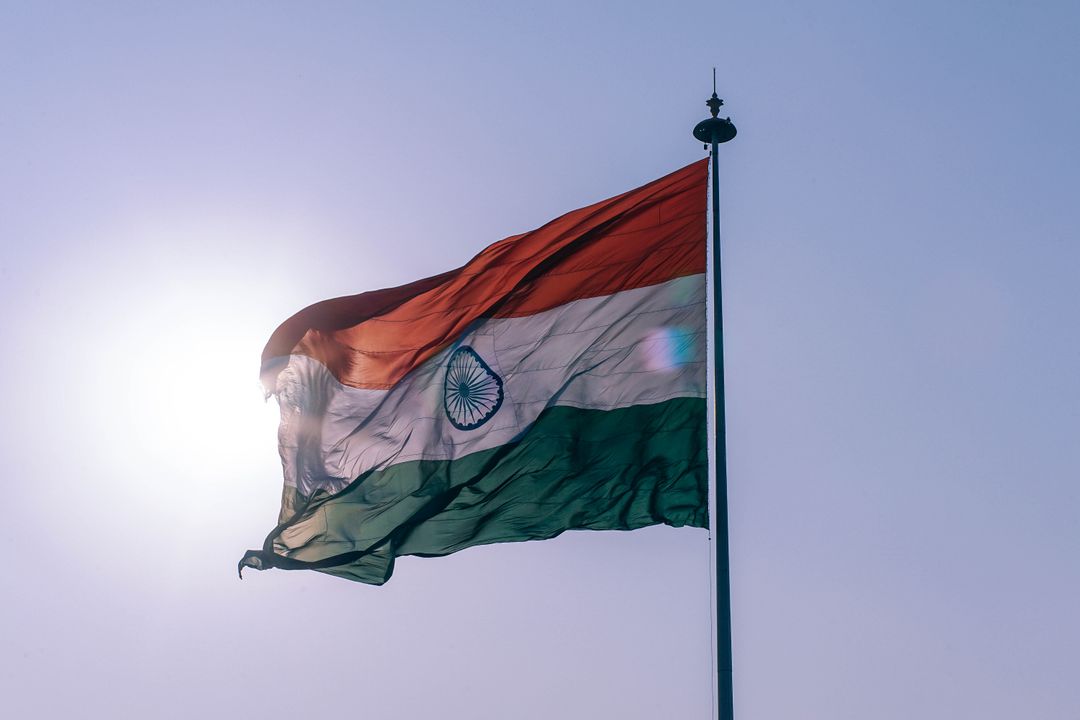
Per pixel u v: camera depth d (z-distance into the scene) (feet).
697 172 62.18
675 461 59.11
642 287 61.57
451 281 63.52
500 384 62.18
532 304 62.54
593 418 60.70
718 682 51.34
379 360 63.82
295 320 64.44
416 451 62.69
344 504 63.16
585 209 62.18
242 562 63.87
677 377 60.18
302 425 64.08
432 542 62.23
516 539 60.64
